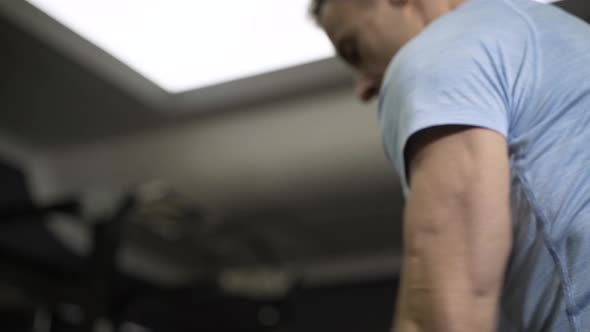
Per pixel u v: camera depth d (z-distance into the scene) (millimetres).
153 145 4359
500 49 795
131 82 3580
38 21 3090
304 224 5184
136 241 5605
